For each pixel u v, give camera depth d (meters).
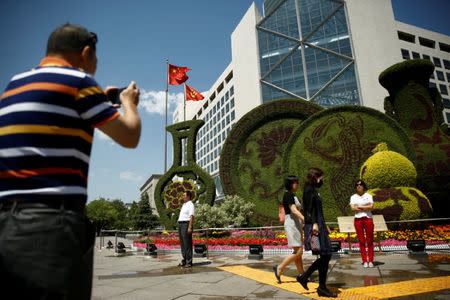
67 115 1.41
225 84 67.06
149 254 12.00
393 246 9.65
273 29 55.19
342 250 9.57
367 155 15.87
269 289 4.89
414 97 15.93
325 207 16.02
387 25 48.44
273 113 19.70
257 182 19.00
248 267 7.53
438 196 13.69
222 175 19.75
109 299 4.47
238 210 17.44
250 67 55.50
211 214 16.38
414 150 14.84
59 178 1.33
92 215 65.25
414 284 4.81
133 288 5.29
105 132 1.52
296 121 19.30
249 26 57.50
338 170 16.25
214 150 71.62
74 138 1.42
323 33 51.25
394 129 15.63
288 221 5.32
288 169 17.44
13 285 1.17
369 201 7.03
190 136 20.62
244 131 20.00
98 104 1.47
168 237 17.02
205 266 8.08
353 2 50.38
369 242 6.91
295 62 51.69
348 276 5.80
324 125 17.22
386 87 17.25
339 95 47.00
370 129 16.16
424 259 7.62
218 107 70.62
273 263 8.26
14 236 1.20
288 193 5.34
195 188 19.38
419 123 15.52
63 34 1.66
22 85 1.43
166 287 5.32
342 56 48.41
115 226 68.44
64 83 1.43
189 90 25.73
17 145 1.32
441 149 14.29
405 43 52.94
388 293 4.32
